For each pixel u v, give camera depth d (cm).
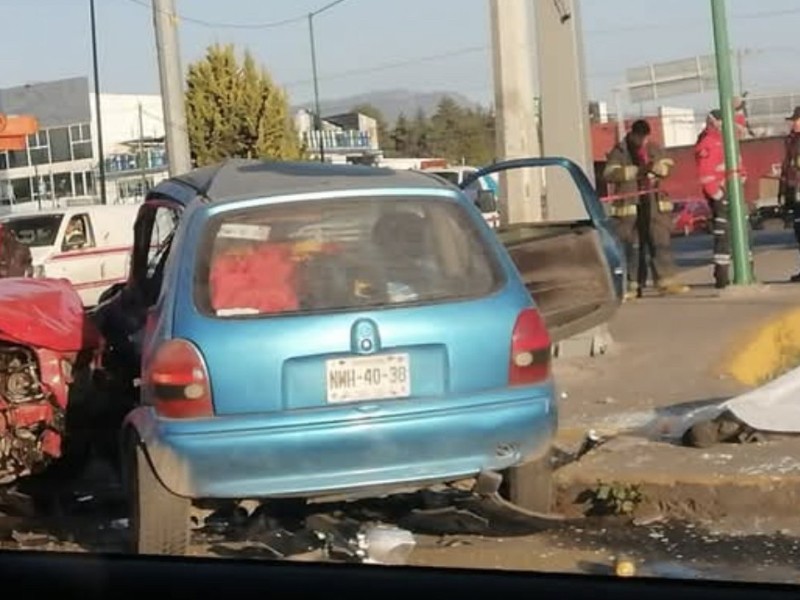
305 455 571
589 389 930
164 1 1798
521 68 1105
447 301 598
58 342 711
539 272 865
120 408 742
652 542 627
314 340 578
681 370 973
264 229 608
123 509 725
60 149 5394
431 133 8469
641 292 1456
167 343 583
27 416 707
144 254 763
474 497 646
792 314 1182
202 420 572
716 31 1447
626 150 1465
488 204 1220
